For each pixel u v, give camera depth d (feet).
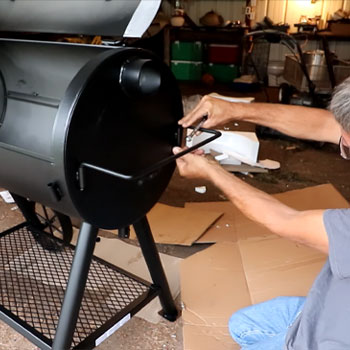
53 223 6.50
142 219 4.07
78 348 3.70
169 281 5.40
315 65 11.02
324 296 3.11
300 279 5.21
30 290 5.06
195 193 8.04
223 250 5.84
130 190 3.51
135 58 3.02
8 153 3.20
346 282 2.76
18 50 3.57
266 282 5.19
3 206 7.16
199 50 18.62
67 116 2.69
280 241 6.00
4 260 5.52
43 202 3.40
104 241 6.16
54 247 5.63
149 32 15.46
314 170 9.49
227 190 3.46
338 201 7.25
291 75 12.16
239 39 18.16
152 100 3.43
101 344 4.45
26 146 3.12
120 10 3.19
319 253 5.69
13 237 5.98
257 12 18.52
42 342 3.76
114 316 4.09
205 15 18.44
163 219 6.66
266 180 8.77
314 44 18.06
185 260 5.63
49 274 5.33
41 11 3.68
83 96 2.73
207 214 6.82
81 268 3.39
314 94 10.92
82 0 3.47
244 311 4.24
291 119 4.61
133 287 5.14
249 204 3.36
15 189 3.58
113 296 4.97
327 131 4.59
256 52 18.01
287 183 8.68
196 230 6.38
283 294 4.98
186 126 3.89
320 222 2.85
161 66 3.38
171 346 4.48
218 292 5.05
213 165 3.54
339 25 16.74
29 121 3.17
